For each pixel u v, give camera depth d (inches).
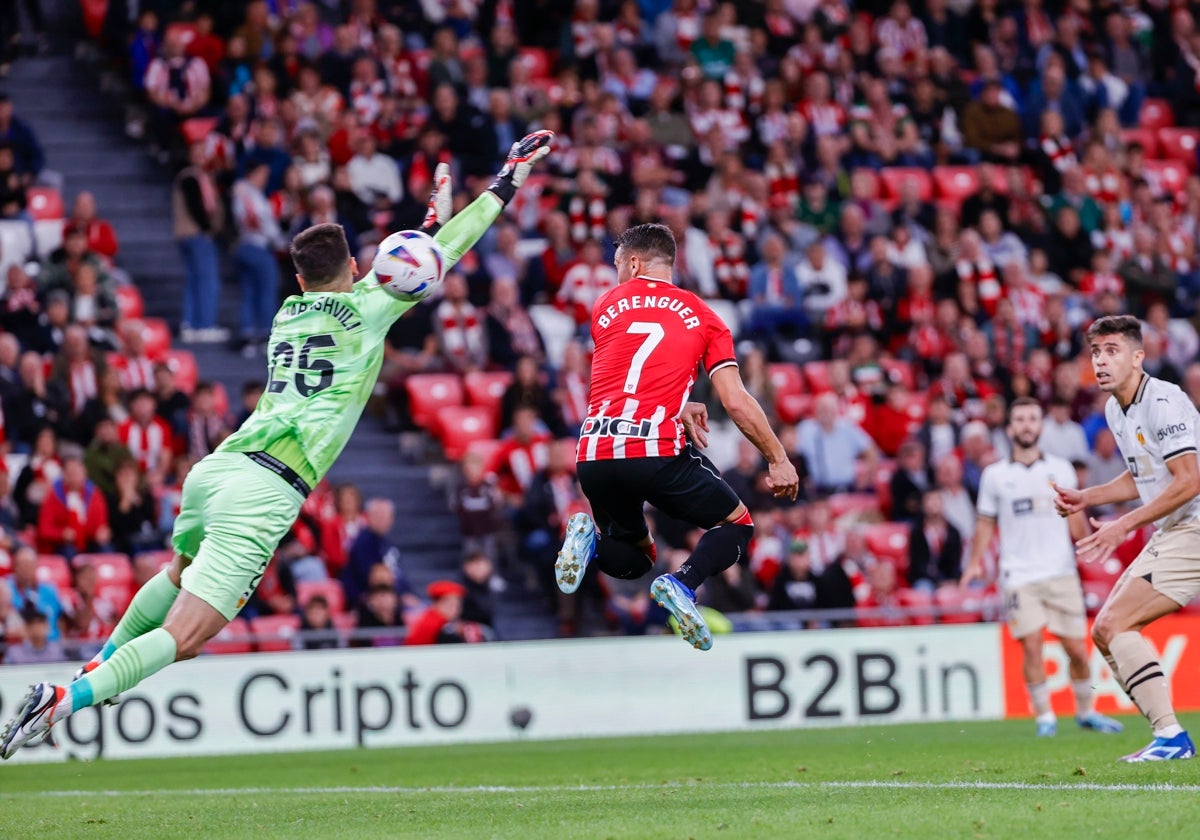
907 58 2888.8
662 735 1712.6
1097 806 767.7
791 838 691.4
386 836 757.3
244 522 853.8
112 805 1044.5
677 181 2529.5
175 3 2559.1
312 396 873.5
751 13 2815.0
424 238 888.3
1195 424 1002.7
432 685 1701.5
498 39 2578.7
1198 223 2802.7
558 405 2111.2
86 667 823.7
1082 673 1503.4
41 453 1876.2
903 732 1603.1
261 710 1651.1
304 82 2377.0
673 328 888.3
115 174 2471.7
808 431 2143.2
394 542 2106.3
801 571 1903.3
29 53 2581.2
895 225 2527.1
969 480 2119.8
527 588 2016.5
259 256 2210.9
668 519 1958.7
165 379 1990.7
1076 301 2511.1
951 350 2381.9
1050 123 2770.7
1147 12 3085.6
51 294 2076.8
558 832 745.0
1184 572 1011.3
